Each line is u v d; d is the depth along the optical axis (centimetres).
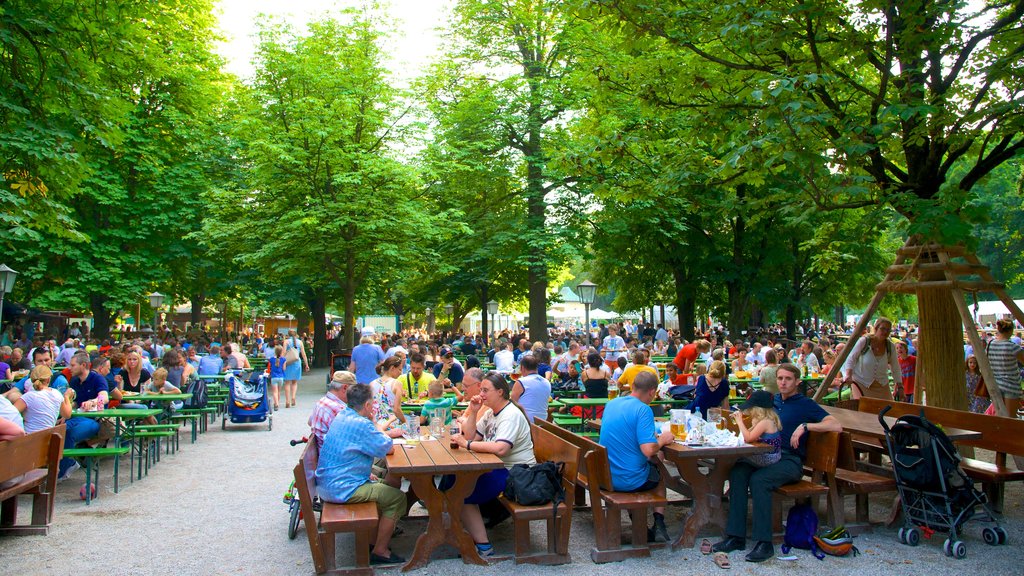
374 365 1538
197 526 697
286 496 695
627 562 585
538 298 2636
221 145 2644
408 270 2505
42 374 855
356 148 2086
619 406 631
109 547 629
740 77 966
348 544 649
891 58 831
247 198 2233
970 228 716
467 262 2659
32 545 637
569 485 588
